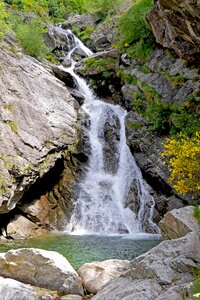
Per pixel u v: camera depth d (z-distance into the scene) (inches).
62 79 812.6
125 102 758.5
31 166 603.8
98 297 255.1
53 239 564.7
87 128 753.6
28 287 285.1
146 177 656.4
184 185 414.3
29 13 1091.3
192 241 275.6
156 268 257.0
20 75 693.9
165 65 716.0
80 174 700.0
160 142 631.2
